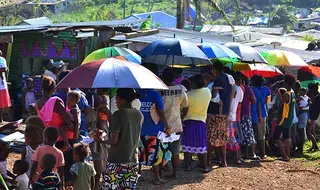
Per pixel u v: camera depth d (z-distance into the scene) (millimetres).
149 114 8344
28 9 47625
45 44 15234
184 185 8898
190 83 9758
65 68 13367
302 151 12117
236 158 10586
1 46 13992
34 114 8258
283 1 97688
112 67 6602
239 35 37906
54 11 58938
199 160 9852
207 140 10016
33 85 14234
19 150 10055
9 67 15391
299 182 9539
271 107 11789
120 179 6676
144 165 9281
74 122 7176
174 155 9070
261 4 97188
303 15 95562
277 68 13836
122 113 6641
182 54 9109
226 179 9414
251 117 10906
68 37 15016
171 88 8875
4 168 6613
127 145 6660
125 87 6430
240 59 10617
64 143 7078
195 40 15438
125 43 14078
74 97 7148
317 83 13125
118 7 70875
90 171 7027
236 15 59531
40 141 6980
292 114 11180
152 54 9234
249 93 10695
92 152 7789
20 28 14039
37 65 15391
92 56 9570
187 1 24391
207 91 9516
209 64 10602
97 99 7930
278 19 77250
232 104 10273
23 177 6672
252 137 10781
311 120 12430
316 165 10875
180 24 24250
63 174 6812
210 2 23578
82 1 64062
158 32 15539
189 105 9469
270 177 9758
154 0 77562
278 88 12109
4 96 11547
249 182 9328
